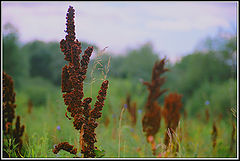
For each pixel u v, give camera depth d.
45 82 20.91
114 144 5.66
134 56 21.09
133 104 6.95
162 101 15.52
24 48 21.86
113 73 20.06
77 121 2.80
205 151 5.52
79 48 2.84
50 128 5.45
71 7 2.83
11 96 3.91
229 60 14.45
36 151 3.88
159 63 5.62
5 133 3.84
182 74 17.80
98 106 2.85
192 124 8.09
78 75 2.80
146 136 5.16
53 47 22.86
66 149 2.88
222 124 7.09
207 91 12.56
